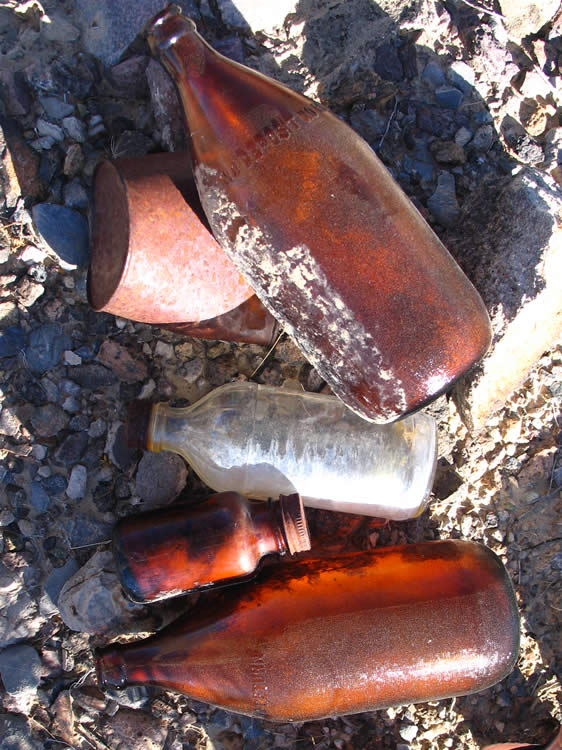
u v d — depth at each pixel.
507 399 0.56
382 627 0.45
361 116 0.55
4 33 0.52
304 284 0.41
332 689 0.45
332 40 0.55
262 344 0.52
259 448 0.50
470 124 0.56
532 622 0.56
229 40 0.53
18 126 0.52
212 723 0.54
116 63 0.52
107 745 0.53
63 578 0.53
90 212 0.49
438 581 0.47
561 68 0.57
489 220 0.53
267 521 0.46
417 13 0.55
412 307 0.40
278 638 0.45
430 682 0.46
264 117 0.39
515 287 0.51
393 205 0.41
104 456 0.53
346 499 0.52
